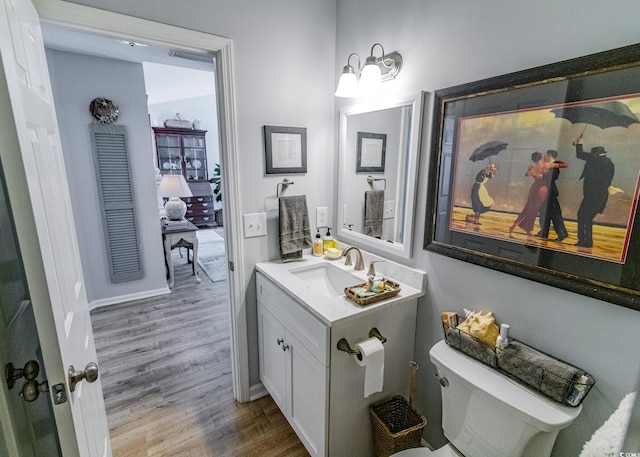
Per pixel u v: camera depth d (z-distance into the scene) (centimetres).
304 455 162
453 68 129
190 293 357
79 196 300
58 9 121
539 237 106
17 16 83
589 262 95
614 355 94
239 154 172
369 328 140
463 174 128
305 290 152
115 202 315
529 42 105
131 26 135
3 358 70
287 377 165
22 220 67
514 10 108
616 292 90
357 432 150
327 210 209
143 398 200
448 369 119
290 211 188
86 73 286
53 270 83
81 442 92
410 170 150
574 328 102
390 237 167
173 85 545
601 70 88
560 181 99
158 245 346
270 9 167
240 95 167
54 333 73
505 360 111
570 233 98
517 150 109
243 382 197
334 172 204
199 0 148
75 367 95
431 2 134
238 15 159
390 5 153
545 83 100
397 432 142
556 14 98
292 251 190
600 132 90
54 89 275
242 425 181
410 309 153
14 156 65
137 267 337
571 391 97
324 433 140
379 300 141
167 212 399
